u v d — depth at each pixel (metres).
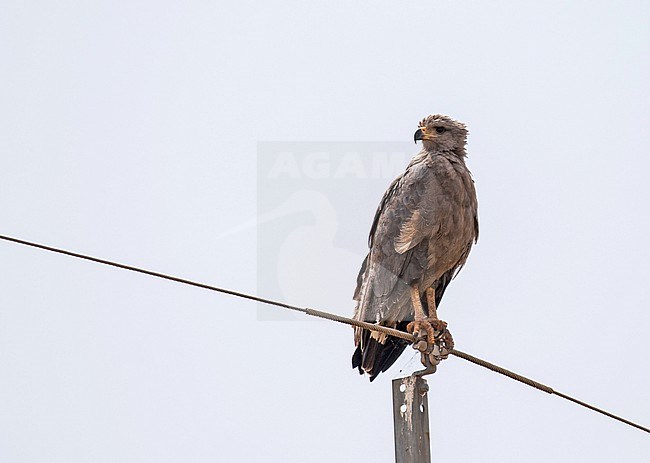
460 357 9.41
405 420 8.58
